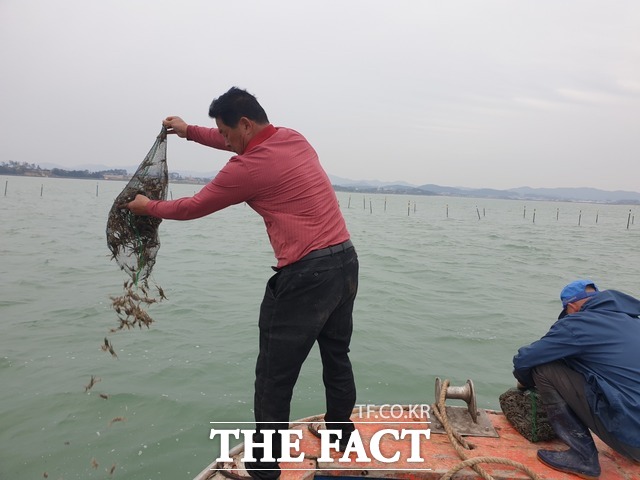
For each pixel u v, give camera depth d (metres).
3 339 7.09
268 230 2.66
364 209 63.38
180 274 12.52
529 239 28.56
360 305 9.79
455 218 52.50
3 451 4.42
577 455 2.97
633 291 12.85
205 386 5.76
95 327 7.73
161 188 3.09
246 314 8.73
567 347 3.08
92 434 4.70
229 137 2.71
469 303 10.30
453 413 3.62
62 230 21.62
